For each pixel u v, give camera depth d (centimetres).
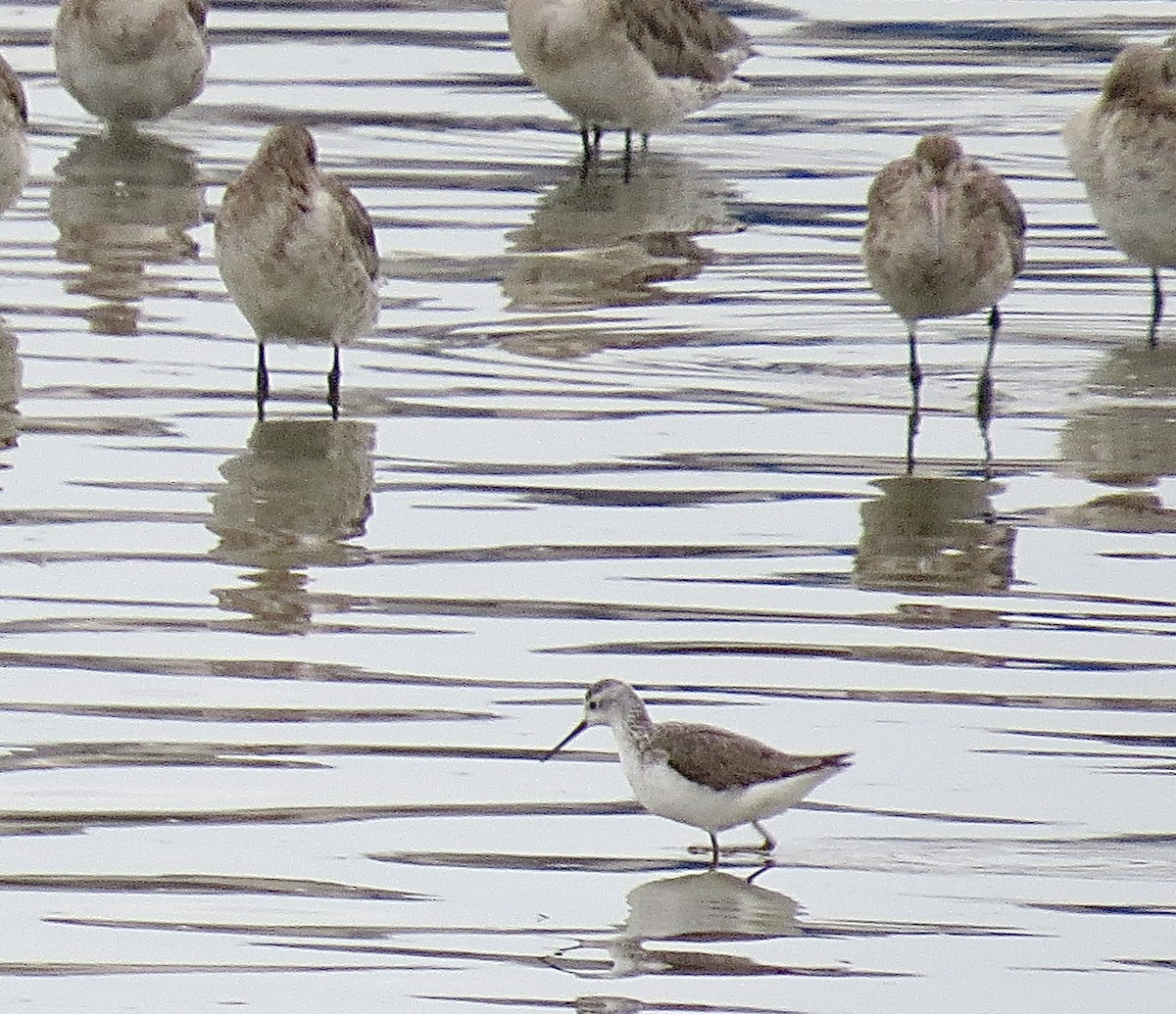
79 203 2422
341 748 1311
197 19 2734
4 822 1211
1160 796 1266
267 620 1470
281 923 1120
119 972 1070
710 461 1762
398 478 1714
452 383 1928
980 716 1357
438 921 1128
